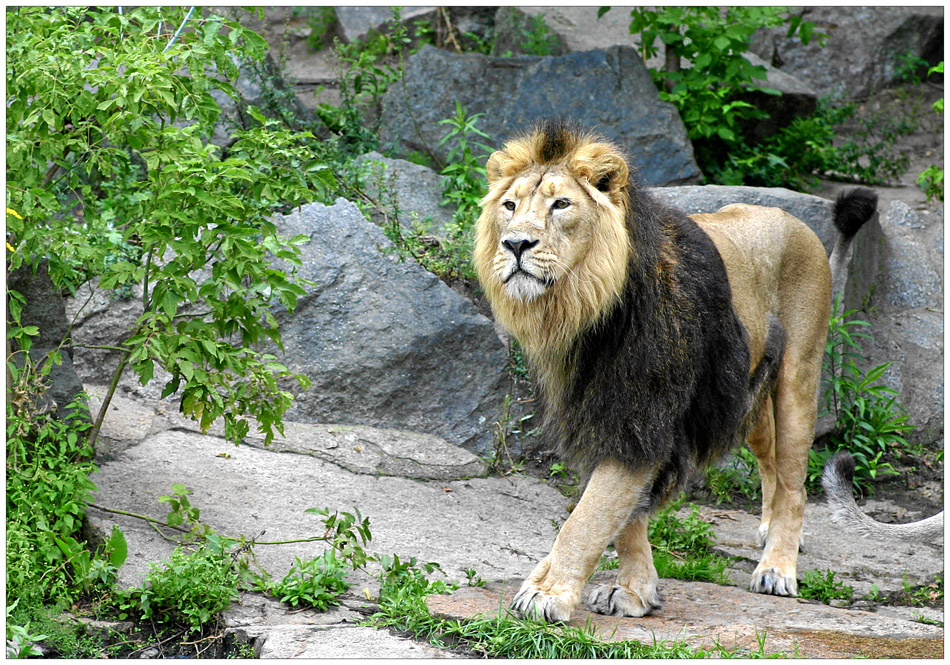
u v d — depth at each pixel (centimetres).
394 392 1291
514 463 1302
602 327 820
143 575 895
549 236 774
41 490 905
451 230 1464
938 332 1522
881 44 2450
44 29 1000
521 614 819
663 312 831
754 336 989
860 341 1492
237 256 929
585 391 838
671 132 1745
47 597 875
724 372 888
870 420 1410
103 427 1136
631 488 831
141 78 900
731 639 809
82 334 1272
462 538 1078
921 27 2470
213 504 1041
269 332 995
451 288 1409
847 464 971
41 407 1011
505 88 1822
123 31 1059
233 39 1023
